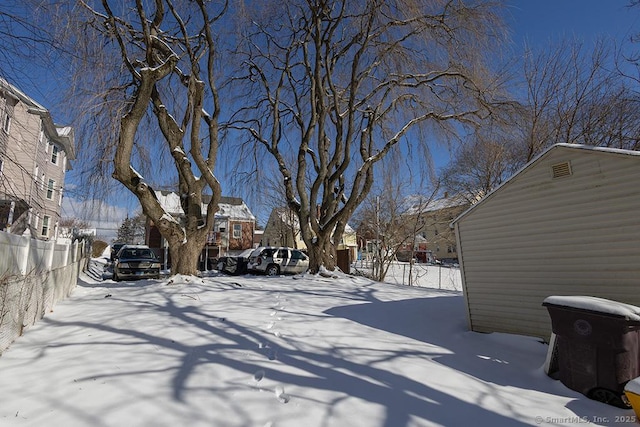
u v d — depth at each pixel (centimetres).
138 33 1023
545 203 503
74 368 355
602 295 439
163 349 421
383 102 1451
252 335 492
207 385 325
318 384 343
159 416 268
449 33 1215
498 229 562
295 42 1446
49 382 321
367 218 2130
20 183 741
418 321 625
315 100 1445
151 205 975
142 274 1384
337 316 645
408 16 1197
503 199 557
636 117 1230
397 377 373
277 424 268
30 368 353
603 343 342
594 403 334
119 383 320
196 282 983
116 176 905
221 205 3381
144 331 496
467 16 1155
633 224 415
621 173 428
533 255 514
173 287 908
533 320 510
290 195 1491
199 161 1003
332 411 292
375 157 1322
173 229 1013
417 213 2055
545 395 353
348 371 381
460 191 2336
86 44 859
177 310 641
